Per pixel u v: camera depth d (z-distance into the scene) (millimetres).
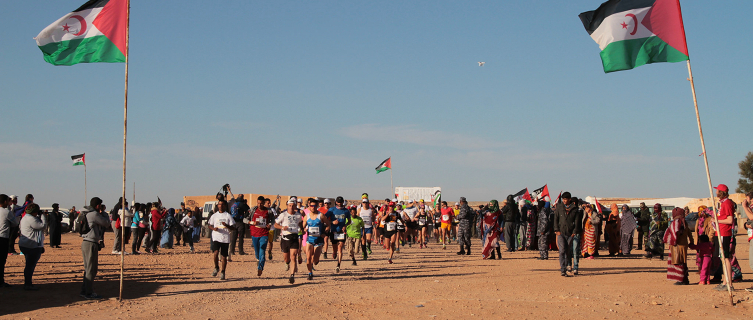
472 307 9336
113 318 8375
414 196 62469
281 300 10141
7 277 13281
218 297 10516
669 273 12297
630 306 9352
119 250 21406
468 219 22109
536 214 24562
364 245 19703
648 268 15852
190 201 59062
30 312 8812
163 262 18016
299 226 12859
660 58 10898
